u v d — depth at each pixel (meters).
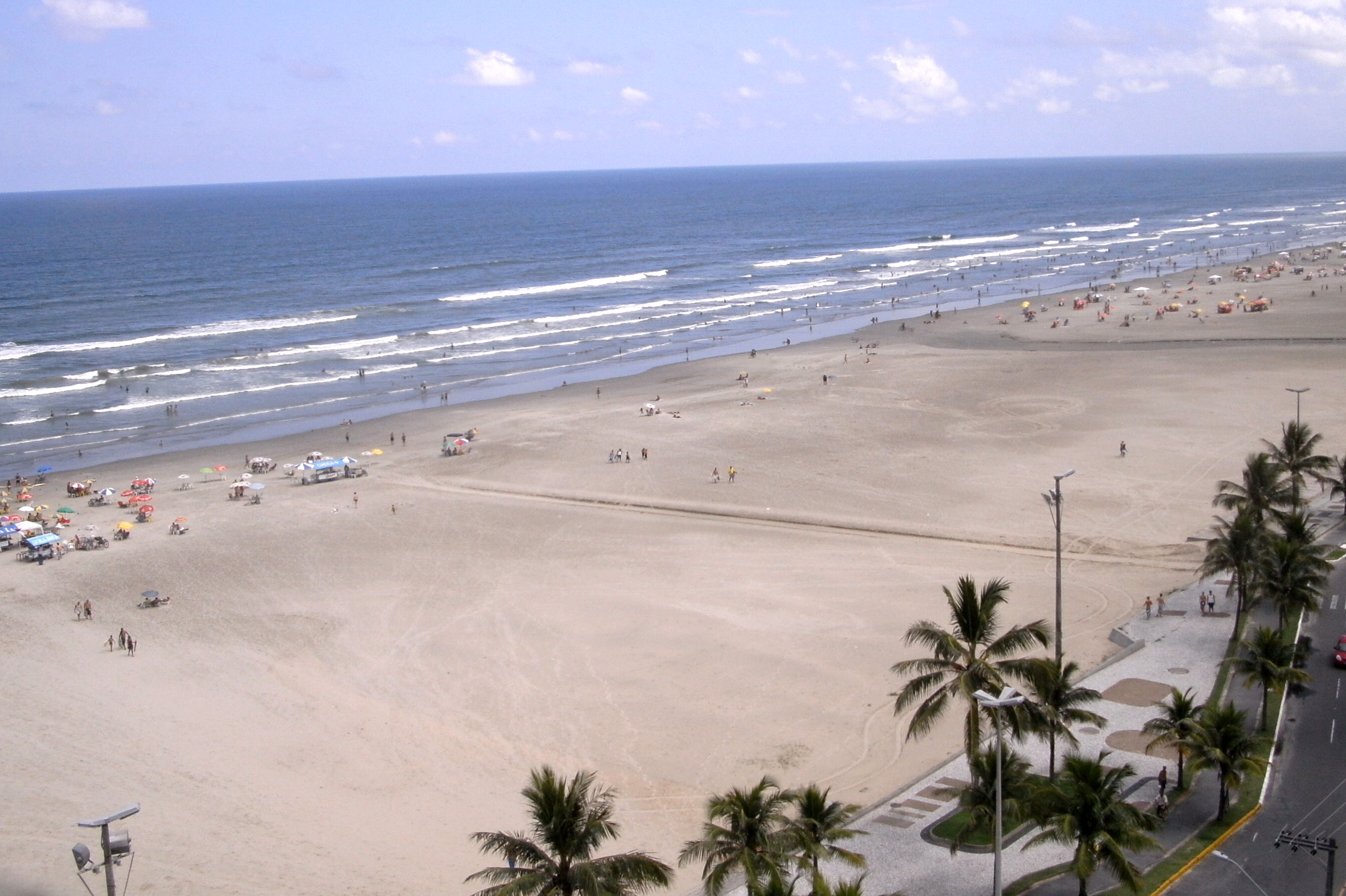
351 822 36.34
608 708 44.53
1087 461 76.31
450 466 82.06
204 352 128.25
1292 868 29.61
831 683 46.09
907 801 34.94
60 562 63.88
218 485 79.12
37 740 42.16
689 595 56.31
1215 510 65.62
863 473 76.06
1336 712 39.03
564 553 63.09
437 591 57.94
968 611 32.72
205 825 36.06
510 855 24.78
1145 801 33.56
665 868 24.94
